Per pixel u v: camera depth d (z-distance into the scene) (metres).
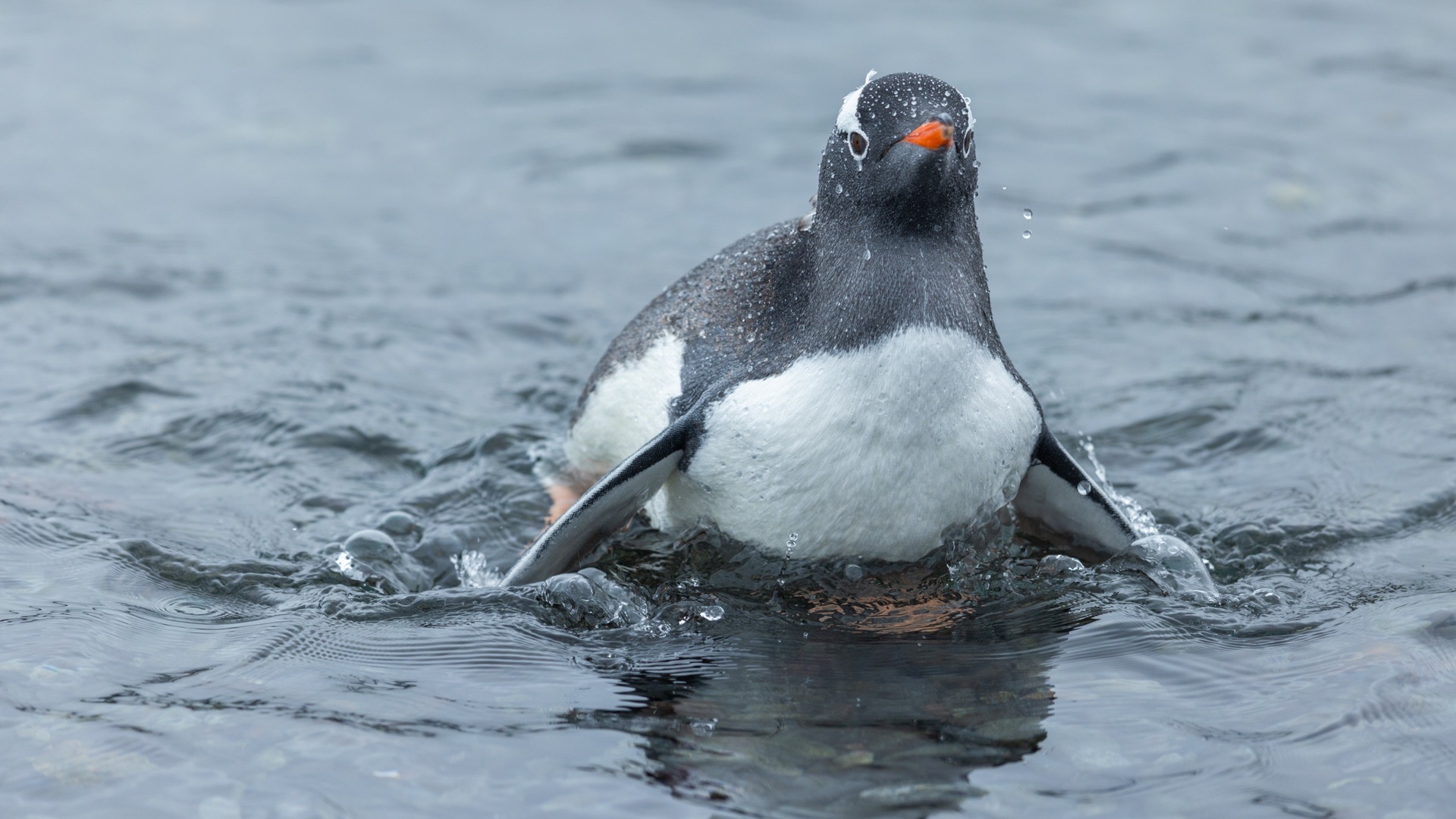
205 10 26.47
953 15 26.81
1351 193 19.28
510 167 20.28
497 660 8.37
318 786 6.82
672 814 6.63
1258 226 18.33
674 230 18.30
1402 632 8.55
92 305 15.43
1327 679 7.95
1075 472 9.69
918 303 8.61
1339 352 14.55
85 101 22.03
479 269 17.22
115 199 18.78
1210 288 16.50
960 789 6.89
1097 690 7.95
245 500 11.19
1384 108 22.28
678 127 21.50
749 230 18.20
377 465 12.15
